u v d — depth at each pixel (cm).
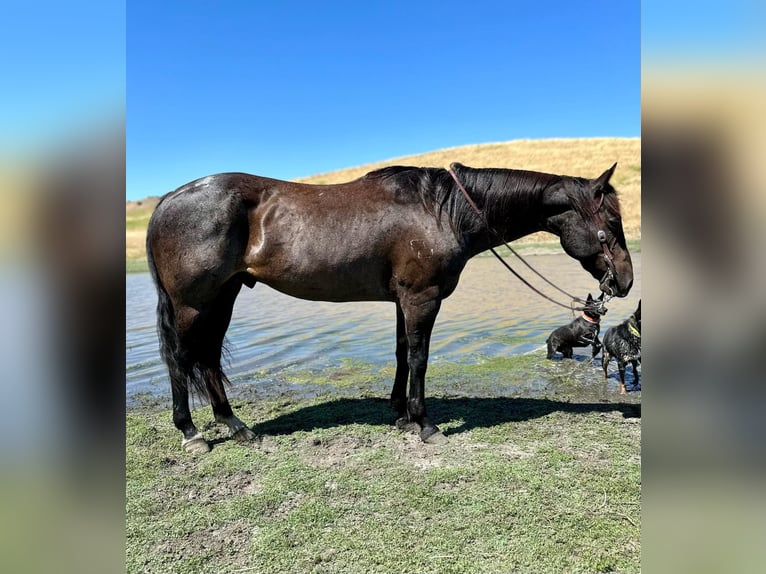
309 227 377
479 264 1945
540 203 403
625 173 3488
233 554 261
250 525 288
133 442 415
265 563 251
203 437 411
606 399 518
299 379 630
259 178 403
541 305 1111
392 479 334
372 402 518
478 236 402
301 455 382
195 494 325
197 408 514
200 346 409
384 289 402
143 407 532
